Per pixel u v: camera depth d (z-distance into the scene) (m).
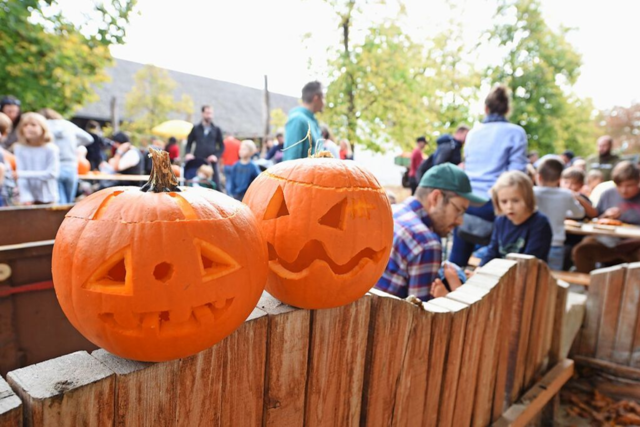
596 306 3.17
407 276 2.23
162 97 23.14
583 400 3.09
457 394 1.83
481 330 1.89
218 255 0.85
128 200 0.83
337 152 4.96
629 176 5.02
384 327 1.37
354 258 1.19
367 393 1.39
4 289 2.07
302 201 1.12
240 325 0.96
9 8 7.11
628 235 4.16
